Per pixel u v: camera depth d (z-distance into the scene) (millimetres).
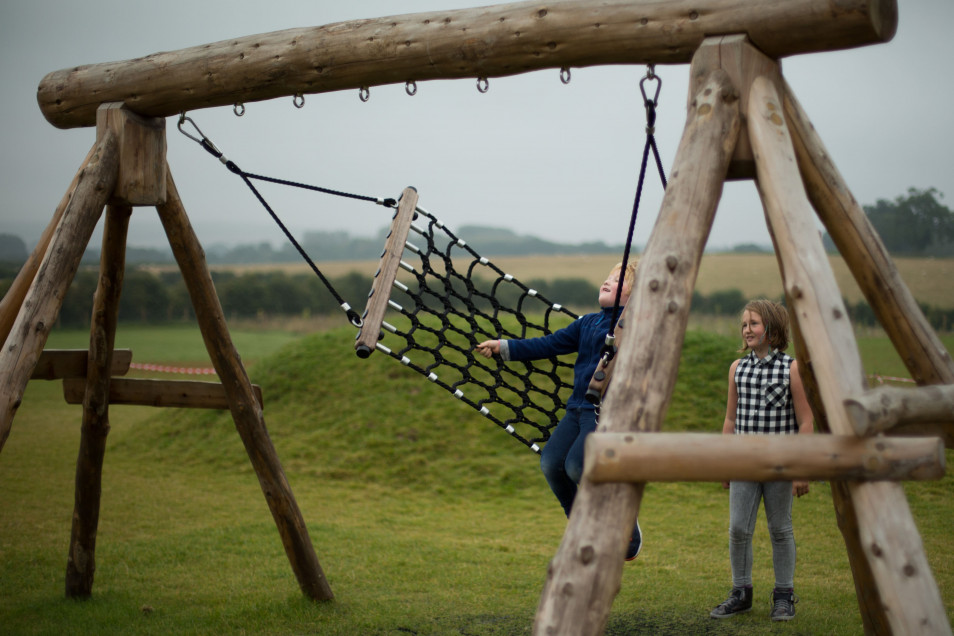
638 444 2447
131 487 9375
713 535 6852
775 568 4441
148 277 54562
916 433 3270
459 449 10109
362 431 10836
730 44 2971
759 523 7168
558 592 2406
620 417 2572
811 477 2471
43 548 6480
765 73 3008
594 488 2502
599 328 4008
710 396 10727
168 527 7363
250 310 52688
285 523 4926
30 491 8852
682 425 10117
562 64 3322
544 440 4480
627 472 2445
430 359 12305
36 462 10711
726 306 44281
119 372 5156
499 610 4812
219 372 4824
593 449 2453
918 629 2359
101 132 4219
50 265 3859
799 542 6461
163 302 53438
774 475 2453
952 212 51438
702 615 4555
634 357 2648
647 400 2586
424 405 11227
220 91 3988
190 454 11156
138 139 4223
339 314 52625
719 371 11281
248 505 8398
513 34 3314
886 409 2445
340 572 5723
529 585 5375
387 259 4254
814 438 2494
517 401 11008
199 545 6539
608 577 2410
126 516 7809
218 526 7348
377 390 11875
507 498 8727
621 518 2459
